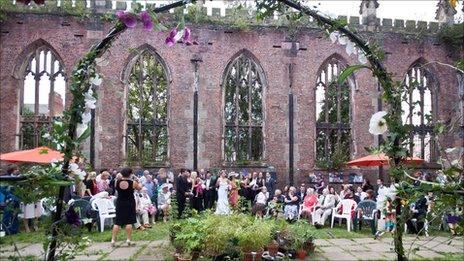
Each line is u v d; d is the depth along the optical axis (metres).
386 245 11.52
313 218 15.88
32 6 23.86
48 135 5.95
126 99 24.53
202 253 9.05
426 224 6.61
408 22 27.23
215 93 25.11
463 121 15.91
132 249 10.64
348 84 26.81
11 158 14.77
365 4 26.95
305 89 25.94
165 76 25.14
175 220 12.28
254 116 25.92
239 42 25.62
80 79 6.20
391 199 6.38
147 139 26.08
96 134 23.70
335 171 25.52
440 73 27.25
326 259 9.53
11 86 23.67
